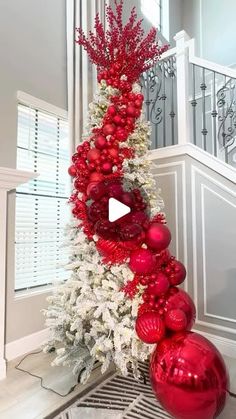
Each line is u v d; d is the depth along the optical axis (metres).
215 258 2.24
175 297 1.40
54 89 2.51
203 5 4.64
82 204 1.50
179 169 2.44
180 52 2.44
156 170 2.55
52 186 2.52
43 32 2.44
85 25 2.57
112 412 1.47
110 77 1.56
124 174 1.42
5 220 1.86
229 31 4.35
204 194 2.30
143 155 1.56
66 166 2.63
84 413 1.47
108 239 1.38
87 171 1.51
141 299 1.40
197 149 2.34
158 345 1.33
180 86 2.44
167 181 2.49
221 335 2.18
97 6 2.77
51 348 1.83
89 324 1.56
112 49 1.56
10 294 2.08
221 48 4.40
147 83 2.92
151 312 1.37
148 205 1.43
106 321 1.39
